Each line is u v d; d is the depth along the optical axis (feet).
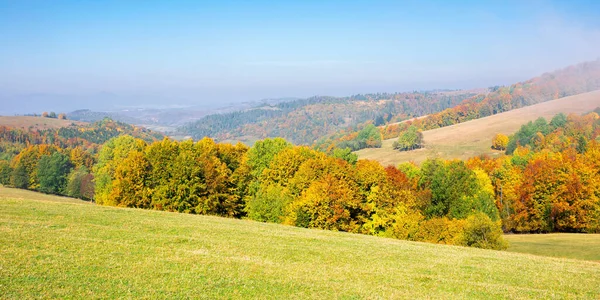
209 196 180.75
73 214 102.63
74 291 51.13
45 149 445.78
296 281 65.41
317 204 172.24
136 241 81.00
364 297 60.49
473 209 192.44
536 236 206.39
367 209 188.55
